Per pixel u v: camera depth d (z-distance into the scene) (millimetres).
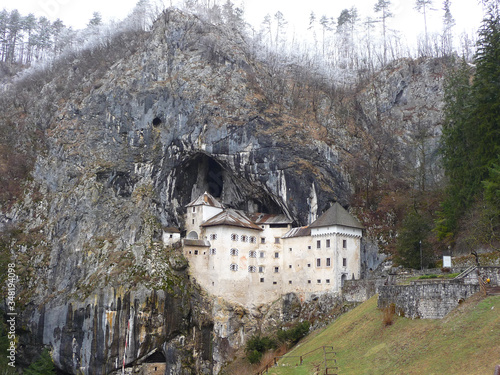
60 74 129125
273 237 94062
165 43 112062
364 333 46594
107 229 94750
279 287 91312
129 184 100688
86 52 131625
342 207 89625
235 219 93438
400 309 44812
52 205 102000
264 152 95438
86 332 82750
